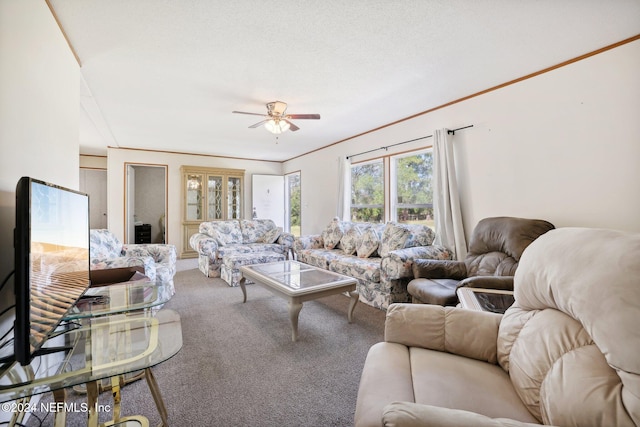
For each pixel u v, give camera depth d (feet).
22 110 4.49
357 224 14.42
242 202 22.47
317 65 8.18
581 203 7.84
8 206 4.08
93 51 7.29
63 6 5.66
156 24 6.27
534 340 3.36
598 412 2.29
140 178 24.52
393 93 10.26
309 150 20.38
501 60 7.99
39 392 3.15
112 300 5.52
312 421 4.70
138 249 11.74
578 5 5.78
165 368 6.23
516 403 3.20
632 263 2.42
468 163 10.61
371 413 2.95
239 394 5.37
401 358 4.04
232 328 8.37
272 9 5.85
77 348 4.16
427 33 6.71
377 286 10.29
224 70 8.41
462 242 10.63
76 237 4.79
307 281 8.61
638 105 6.88
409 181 13.52
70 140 6.95
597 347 2.66
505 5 5.78
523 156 9.05
